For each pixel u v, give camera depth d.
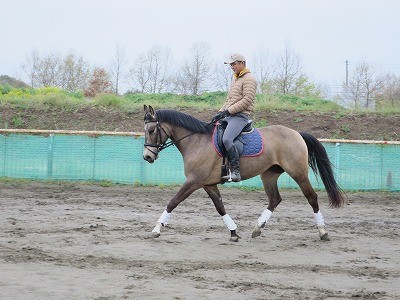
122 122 23.89
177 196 10.45
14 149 19.55
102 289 7.02
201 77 40.25
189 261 8.83
